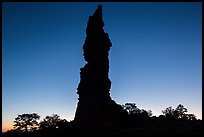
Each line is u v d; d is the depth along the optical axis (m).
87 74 65.06
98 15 69.75
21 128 88.81
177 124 53.00
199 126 47.84
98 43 67.25
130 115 62.94
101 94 63.41
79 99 64.25
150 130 48.66
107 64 66.81
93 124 56.69
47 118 80.25
